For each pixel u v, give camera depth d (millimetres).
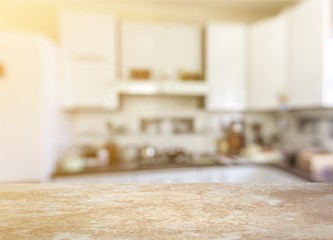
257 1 2309
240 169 2059
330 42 1676
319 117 2092
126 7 2375
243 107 2309
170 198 423
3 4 2176
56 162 1907
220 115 2607
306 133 2252
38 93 1612
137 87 2018
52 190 455
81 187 471
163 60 2264
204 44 2338
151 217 364
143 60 2225
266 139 2678
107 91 2041
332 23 1652
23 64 1589
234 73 2279
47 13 2238
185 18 2510
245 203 401
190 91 2115
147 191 454
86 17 1988
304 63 1872
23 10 2205
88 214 370
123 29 2176
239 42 2277
